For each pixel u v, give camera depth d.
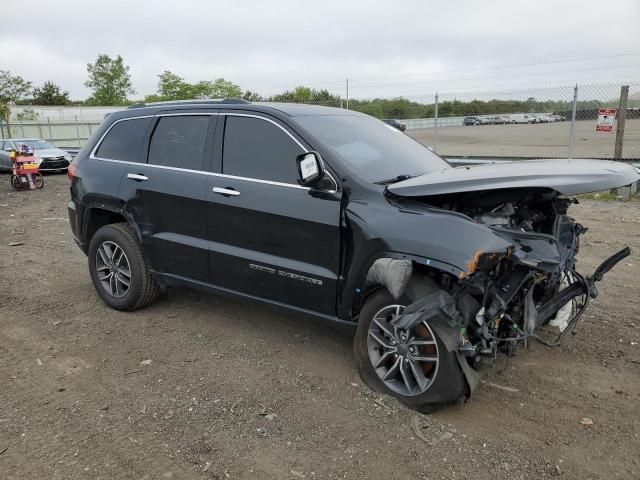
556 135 14.23
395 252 3.31
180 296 5.58
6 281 6.20
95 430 3.26
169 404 3.55
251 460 2.98
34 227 9.53
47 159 19.08
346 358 4.17
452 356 3.20
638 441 3.11
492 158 13.20
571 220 3.87
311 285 3.83
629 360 4.07
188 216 4.47
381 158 4.13
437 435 3.17
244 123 4.27
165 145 4.74
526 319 3.35
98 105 59.62
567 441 3.12
